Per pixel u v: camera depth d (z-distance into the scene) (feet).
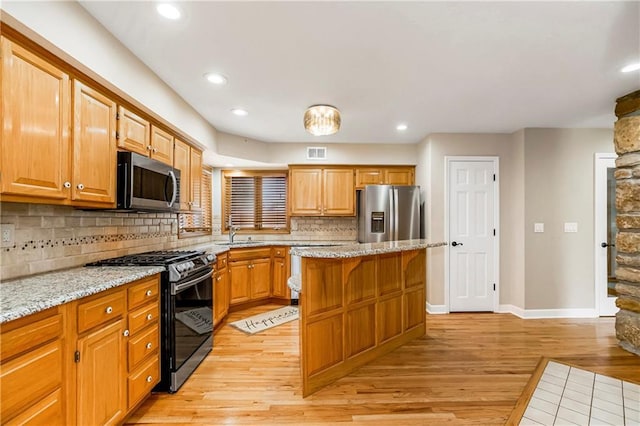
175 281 7.01
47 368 4.12
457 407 6.54
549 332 10.87
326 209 15.28
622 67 7.61
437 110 10.64
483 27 5.99
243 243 14.06
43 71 4.91
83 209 6.96
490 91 9.07
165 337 7.03
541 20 5.75
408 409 6.48
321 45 6.64
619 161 9.50
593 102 9.89
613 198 12.60
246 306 13.88
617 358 8.82
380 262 9.11
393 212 13.58
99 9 5.49
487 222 13.39
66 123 5.36
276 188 16.35
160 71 7.79
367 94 9.30
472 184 13.39
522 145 12.64
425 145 13.94
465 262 13.34
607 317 12.46
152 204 7.65
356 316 8.32
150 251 9.83
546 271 12.52
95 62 5.73
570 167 12.59
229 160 14.19
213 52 6.92
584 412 6.33
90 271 6.22
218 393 7.06
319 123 10.09
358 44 6.60
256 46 6.67
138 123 7.52
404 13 5.55
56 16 4.87
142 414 6.29
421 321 10.65
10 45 4.37
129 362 5.83
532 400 6.78
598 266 12.53
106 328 5.24
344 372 7.89
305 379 6.96
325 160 15.15
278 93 9.20
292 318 12.41
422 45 6.63
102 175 6.25
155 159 8.30
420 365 8.48
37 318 3.98
